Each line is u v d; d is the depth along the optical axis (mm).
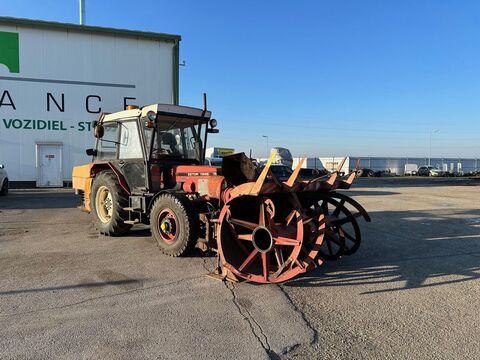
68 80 18406
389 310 3955
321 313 3863
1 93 17641
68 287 4504
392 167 64312
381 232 8070
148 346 3158
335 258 5668
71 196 14969
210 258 5750
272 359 3000
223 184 5375
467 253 6281
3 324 3533
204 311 3863
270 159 4406
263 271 4574
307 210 5504
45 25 17844
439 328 3555
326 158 59469
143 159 6664
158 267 5309
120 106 19094
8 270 5145
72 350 3082
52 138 18375
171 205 5711
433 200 15227
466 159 68875
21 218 9516
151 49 19328
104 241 6910
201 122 7355
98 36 18625
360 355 3070
